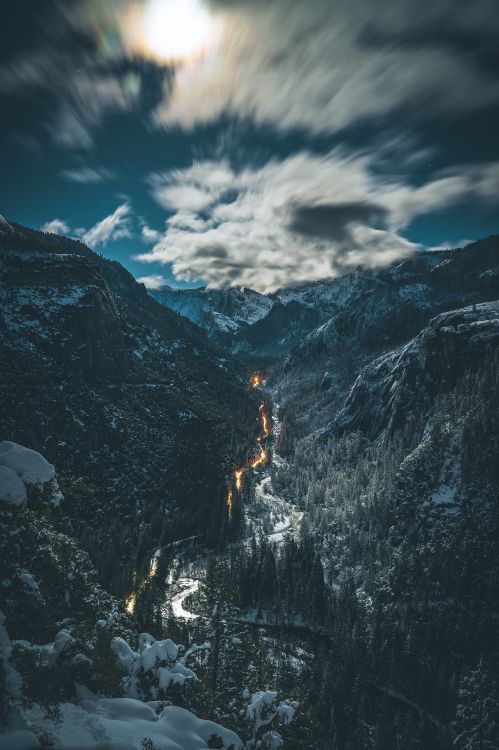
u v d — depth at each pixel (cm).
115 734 2373
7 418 19550
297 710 3866
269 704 3566
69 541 3869
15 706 2317
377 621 14738
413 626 14038
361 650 13262
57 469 19912
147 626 8756
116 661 3083
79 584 3575
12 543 3325
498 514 17612
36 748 2097
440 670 12025
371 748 9538
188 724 2727
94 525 18412
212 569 5881
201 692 3497
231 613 5212
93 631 3195
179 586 16238
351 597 16250
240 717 3594
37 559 3397
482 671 7469
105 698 2722
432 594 15762
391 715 10962
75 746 2180
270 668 9256
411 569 16762
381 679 12712
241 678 4800
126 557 16962
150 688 3088
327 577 18750
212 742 2702
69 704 2511
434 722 11250
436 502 19425
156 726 2580
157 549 18838
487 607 14475
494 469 18788
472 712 7056
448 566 16338
